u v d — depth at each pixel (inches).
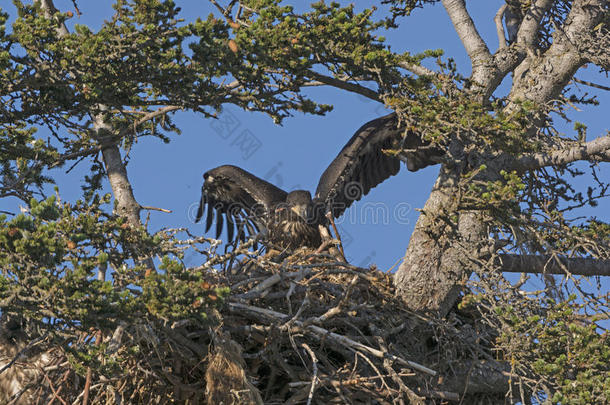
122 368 751.1
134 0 813.2
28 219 663.8
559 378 761.6
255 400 791.7
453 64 863.7
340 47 856.3
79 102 864.9
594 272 987.3
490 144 817.5
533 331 794.8
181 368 861.8
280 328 822.5
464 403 951.6
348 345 829.2
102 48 798.5
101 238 746.8
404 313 942.4
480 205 823.1
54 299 663.8
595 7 1010.7
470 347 935.0
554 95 994.1
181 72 832.9
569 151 946.7
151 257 846.5
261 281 892.0
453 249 948.0
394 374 818.2
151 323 750.5
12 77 812.0
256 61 834.8
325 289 919.7
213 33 821.9
